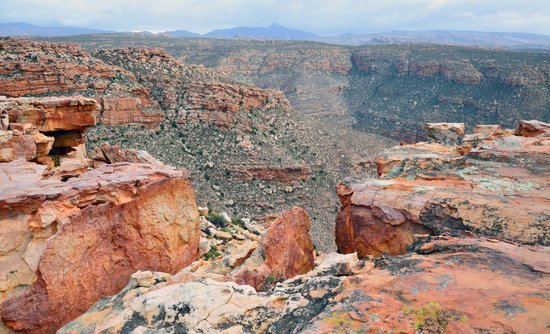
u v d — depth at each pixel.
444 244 14.05
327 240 71.25
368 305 10.80
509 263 12.08
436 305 10.35
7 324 14.38
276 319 11.64
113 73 86.19
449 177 20.27
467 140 31.47
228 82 108.00
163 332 11.50
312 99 198.88
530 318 9.39
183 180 21.25
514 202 16.52
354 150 106.62
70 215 16.02
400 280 11.72
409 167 22.53
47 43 84.81
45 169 19.33
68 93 76.50
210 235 37.78
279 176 85.00
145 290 14.34
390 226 17.77
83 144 34.53
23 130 26.34
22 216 15.36
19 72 72.38
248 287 13.56
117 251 17.88
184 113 90.19
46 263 15.03
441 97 168.25
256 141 91.25
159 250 19.36
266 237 19.08
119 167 20.64
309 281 13.04
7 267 14.64
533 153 22.61
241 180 81.81
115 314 13.06
